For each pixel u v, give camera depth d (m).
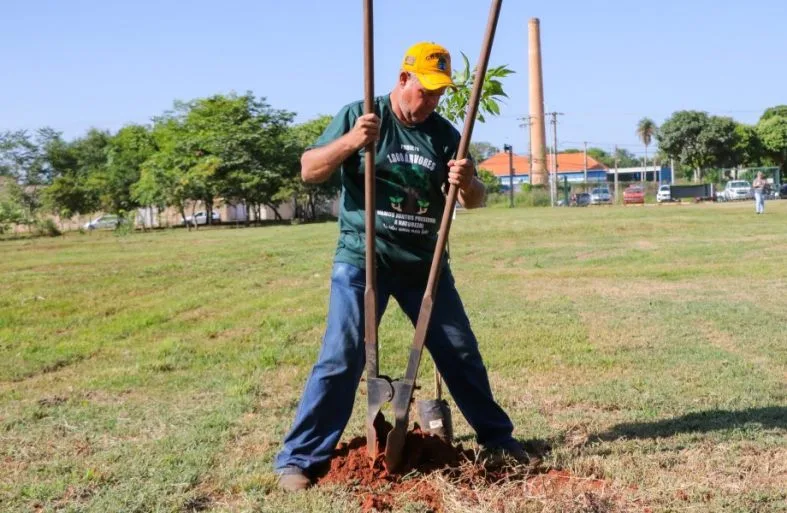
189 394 6.83
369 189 4.16
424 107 4.43
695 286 13.22
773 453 4.90
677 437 5.20
